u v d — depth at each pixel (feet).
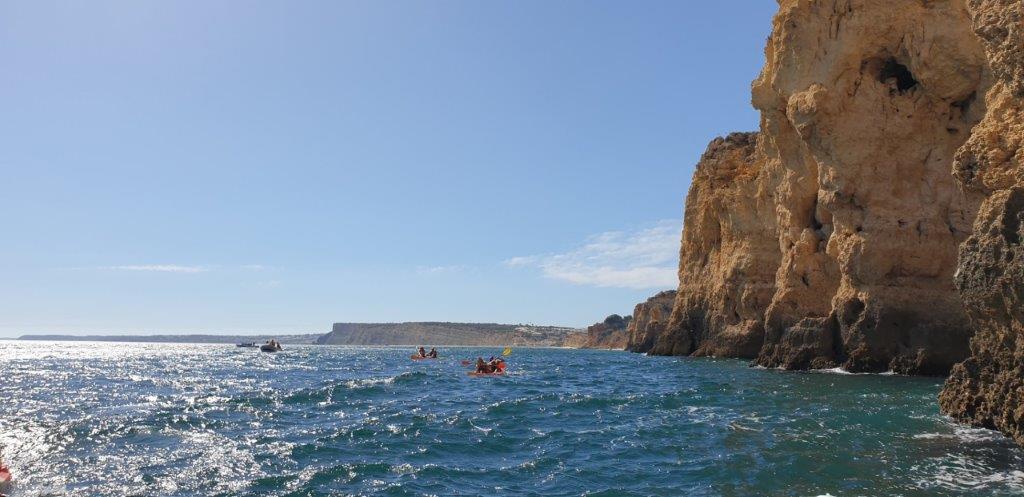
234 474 45.24
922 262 111.14
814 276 138.21
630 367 160.97
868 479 39.78
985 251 49.29
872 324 112.37
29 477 45.14
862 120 119.55
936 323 106.93
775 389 89.10
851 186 119.65
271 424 66.59
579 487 40.75
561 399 85.61
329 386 110.93
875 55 121.49
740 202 182.29
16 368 183.21
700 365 153.99
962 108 113.80
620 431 59.62
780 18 137.08
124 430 63.21
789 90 131.54
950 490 37.09
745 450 49.21
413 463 47.91
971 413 55.77
